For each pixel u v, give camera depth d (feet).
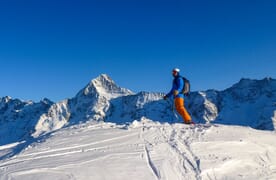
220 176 38.55
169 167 39.29
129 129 56.70
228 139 49.90
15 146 59.31
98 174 36.91
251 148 47.37
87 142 49.55
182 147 45.98
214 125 59.06
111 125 63.21
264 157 45.37
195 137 50.65
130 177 36.42
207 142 48.08
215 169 39.55
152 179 36.22
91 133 55.21
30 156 44.47
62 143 49.47
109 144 48.24
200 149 45.42
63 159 41.98
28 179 36.14
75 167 38.91
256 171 40.65
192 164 40.55
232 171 40.09
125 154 43.45
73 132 57.57
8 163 42.50
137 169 38.50
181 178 36.99
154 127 57.62
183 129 55.57
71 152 45.03
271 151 48.01
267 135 55.26
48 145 48.93
